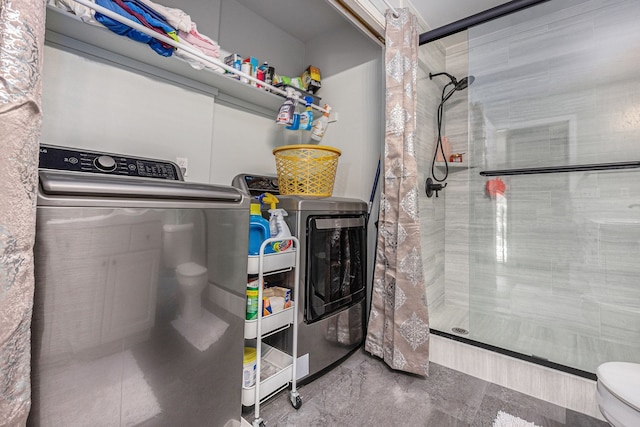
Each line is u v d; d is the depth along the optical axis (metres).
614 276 1.67
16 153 0.53
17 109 0.52
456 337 1.72
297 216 1.43
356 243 1.81
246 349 1.29
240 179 1.72
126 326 0.75
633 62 1.60
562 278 1.81
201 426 0.94
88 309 0.69
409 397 1.40
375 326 1.73
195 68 1.43
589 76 1.71
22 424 0.55
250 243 1.24
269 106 2.05
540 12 1.77
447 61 2.26
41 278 0.62
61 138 1.18
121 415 0.75
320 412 1.29
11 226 0.52
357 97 2.15
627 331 1.62
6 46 0.51
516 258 1.95
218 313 0.98
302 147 1.62
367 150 2.09
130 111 1.37
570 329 1.76
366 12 1.59
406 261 1.58
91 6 0.98
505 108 1.96
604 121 1.68
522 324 1.89
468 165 2.11
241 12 1.97
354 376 1.58
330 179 1.72
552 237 1.85
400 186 1.62
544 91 1.83
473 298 2.06
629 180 1.64
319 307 1.52
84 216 0.68
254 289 1.22
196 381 0.92
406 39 1.64
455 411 1.31
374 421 1.24
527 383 1.45
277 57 2.23
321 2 1.97
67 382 0.66
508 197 1.98
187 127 1.58
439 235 2.26
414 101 1.65
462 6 1.86
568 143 1.78
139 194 0.77
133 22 1.09
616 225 1.67
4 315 0.51
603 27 1.66
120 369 0.75
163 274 0.83
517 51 1.89
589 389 1.31
